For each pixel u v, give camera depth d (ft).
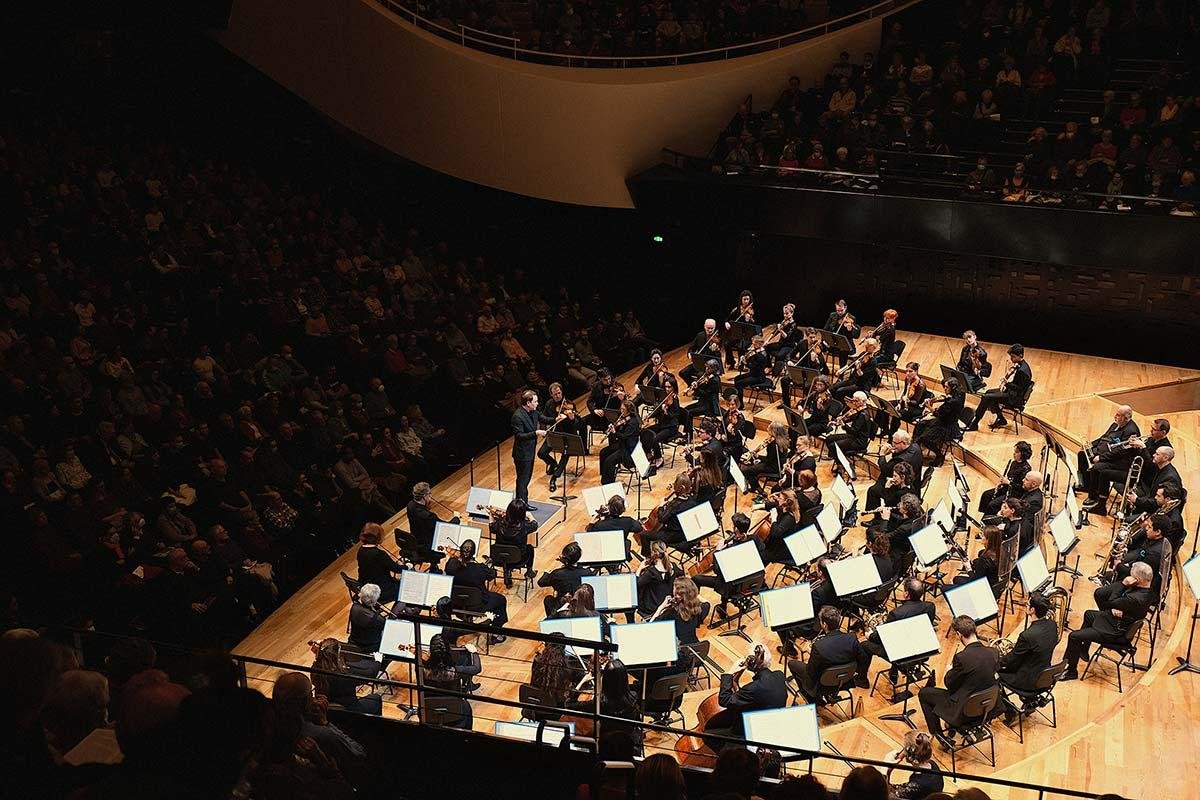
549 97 76.23
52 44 75.10
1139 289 68.74
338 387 59.41
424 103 78.64
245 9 78.43
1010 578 43.19
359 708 32.58
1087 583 44.93
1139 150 65.62
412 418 59.77
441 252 79.56
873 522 47.75
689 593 38.83
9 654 18.93
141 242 65.00
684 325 82.07
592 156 77.56
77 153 69.51
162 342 57.77
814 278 77.15
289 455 53.67
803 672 37.73
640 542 47.52
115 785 18.11
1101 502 50.90
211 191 74.08
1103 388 64.85
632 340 76.69
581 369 71.92
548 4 82.23
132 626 40.70
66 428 50.44
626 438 55.47
